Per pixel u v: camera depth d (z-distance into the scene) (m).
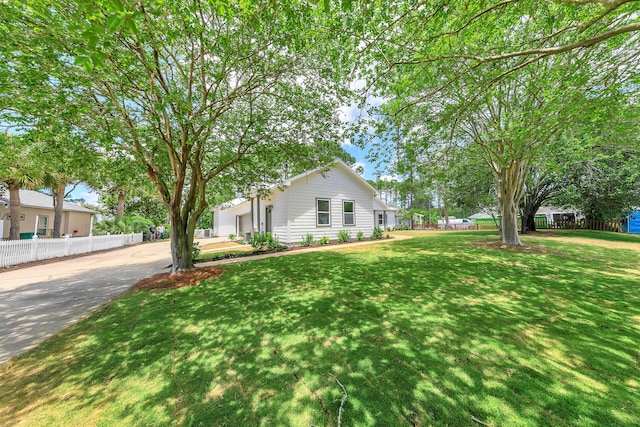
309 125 6.40
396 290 4.42
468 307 3.57
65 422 1.74
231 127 5.96
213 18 4.49
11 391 2.08
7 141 4.88
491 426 1.59
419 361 2.29
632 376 2.03
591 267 5.84
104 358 2.55
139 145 5.50
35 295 4.85
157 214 31.44
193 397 1.95
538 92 5.13
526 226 15.07
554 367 2.16
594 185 11.45
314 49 5.11
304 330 3.01
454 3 3.61
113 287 5.42
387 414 1.71
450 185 13.48
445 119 4.80
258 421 1.69
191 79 5.11
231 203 19.81
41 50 3.30
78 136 4.57
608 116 4.14
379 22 3.97
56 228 14.77
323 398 1.88
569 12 4.28
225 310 3.76
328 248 10.10
